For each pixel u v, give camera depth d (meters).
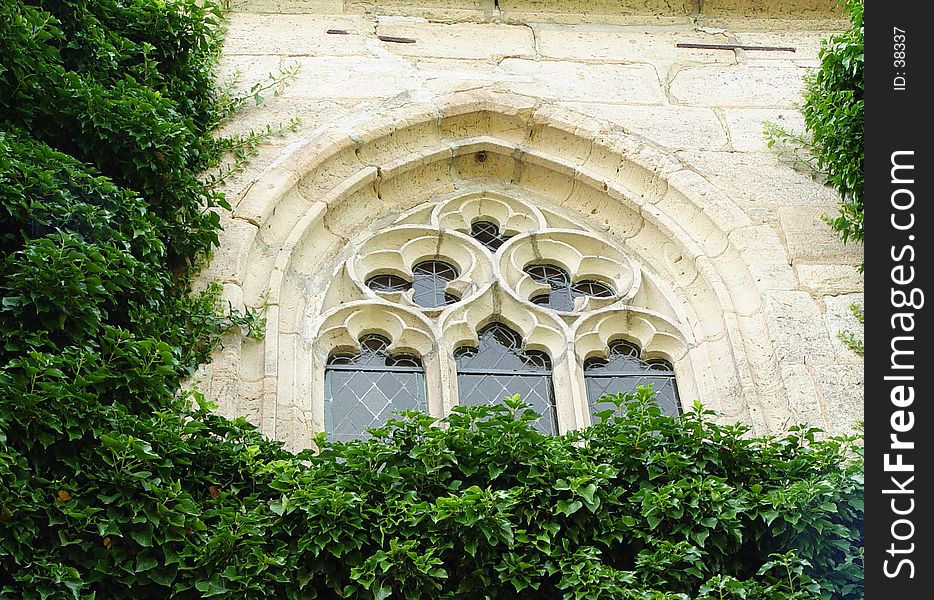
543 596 5.83
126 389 6.19
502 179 9.16
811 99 8.94
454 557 5.81
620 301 8.33
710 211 8.57
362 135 8.75
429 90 9.22
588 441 6.46
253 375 7.28
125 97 7.44
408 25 9.76
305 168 8.44
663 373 8.08
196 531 5.73
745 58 9.81
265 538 5.78
